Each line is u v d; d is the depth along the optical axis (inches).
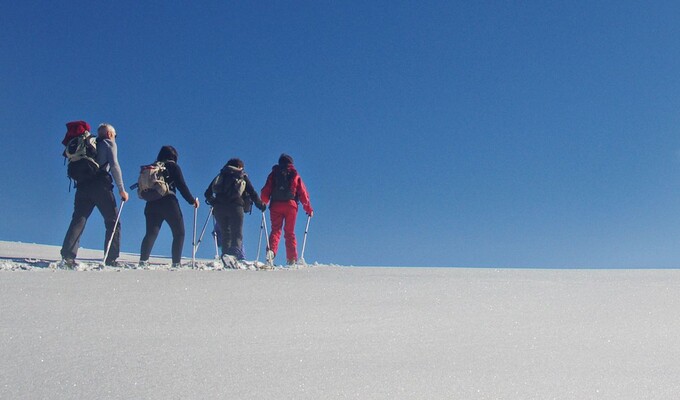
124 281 244.7
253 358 147.9
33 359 143.1
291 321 185.5
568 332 177.3
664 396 123.8
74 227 341.7
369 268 356.2
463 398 122.6
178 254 368.5
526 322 189.2
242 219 398.9
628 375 137.3
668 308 210.8
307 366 142.1
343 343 163.0
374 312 199.2
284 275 286.5
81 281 241.3
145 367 139.3
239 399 121.0
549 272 324.8
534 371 139.9
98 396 121.6
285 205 408.8
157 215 365.1
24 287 224.7
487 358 150.4
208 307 201.5
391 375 136.0
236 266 350.9
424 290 240.2
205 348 155.6
